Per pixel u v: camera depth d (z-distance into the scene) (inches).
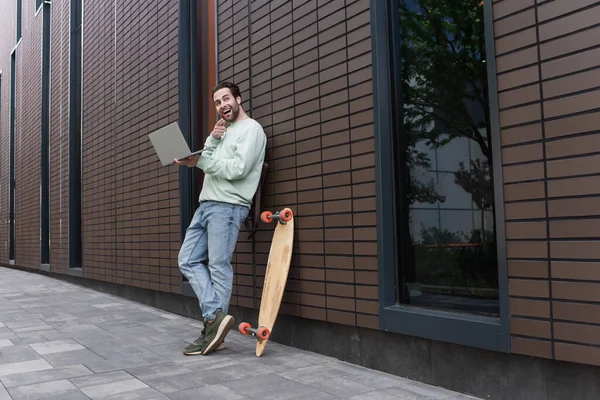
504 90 94.5
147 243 238.1
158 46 234.2
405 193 126.5
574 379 86.6
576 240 83.4
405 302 123.3
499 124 95.2
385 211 121.0
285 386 112.2
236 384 114.3
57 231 378.0
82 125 333.1
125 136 265.6
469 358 104.0
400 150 126.4
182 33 215.3
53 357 141.7
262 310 145.6
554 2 87.2
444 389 108.3
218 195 145.4
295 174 148.5
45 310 230.7
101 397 106.5
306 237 143.8
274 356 140.3
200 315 200.1
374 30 124.1
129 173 259.4
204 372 124.8
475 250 110.5
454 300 113.9
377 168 122.1
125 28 269.9
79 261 352.2
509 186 93.4
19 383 117.0
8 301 261.6
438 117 121.0
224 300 145.7
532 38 90.2
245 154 142.3
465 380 104.7
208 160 142.5
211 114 202.4
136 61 255.9
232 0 181.6
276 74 157.8
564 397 87.9
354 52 129.4
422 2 125.6
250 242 166.4
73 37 361.4
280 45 156.1
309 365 130.3
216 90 152.9
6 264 555.2
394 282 121.4
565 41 85.6
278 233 146.1
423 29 125.1
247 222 160.7
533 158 89.7
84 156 327.9
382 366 123.4
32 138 463.5
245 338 165.9
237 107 153.2
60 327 187.9
